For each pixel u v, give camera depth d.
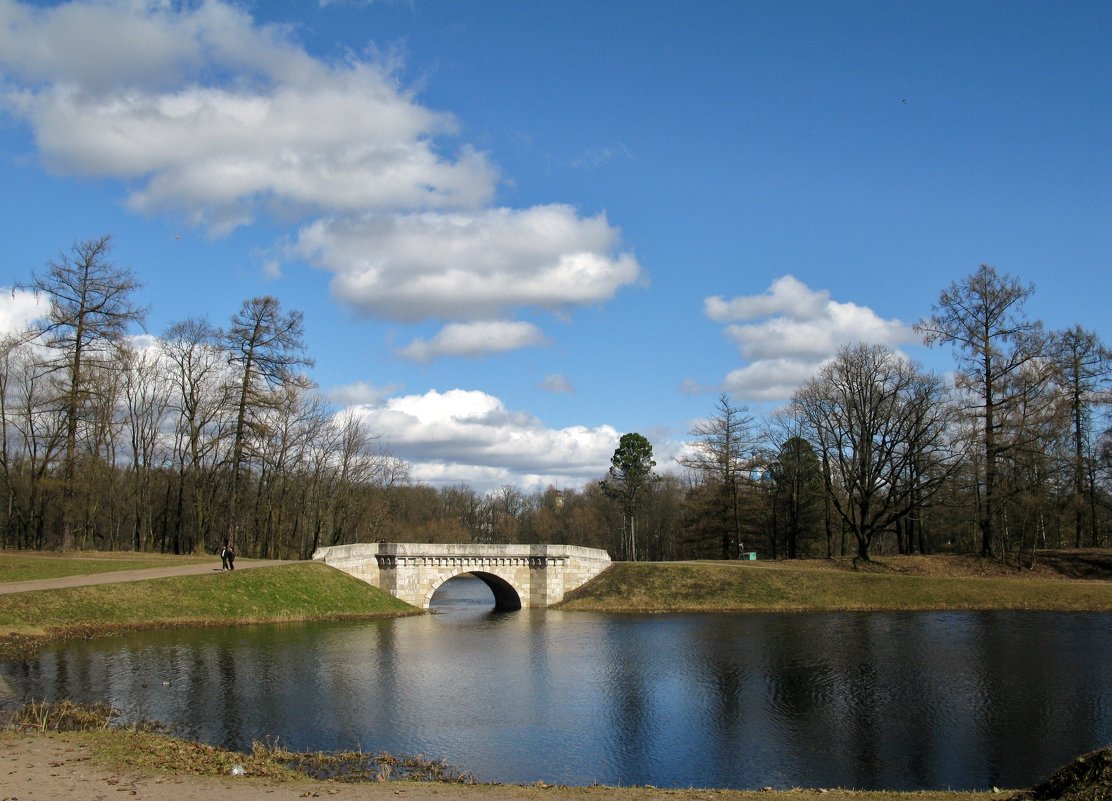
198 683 38.19
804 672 44.47
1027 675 43.59
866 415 78.62
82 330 59.69
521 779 27.52
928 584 70.88
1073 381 77.94
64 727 28.94
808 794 21.20
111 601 50.91
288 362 67.94
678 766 29.53
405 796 19.61
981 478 74.12
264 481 82.62
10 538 79.31
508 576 73.25
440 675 42.53
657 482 124.19
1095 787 15.80
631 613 68.38
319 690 38.09
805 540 100.19
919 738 33.00
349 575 67.00
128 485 84.12
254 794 19.16
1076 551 76.81
